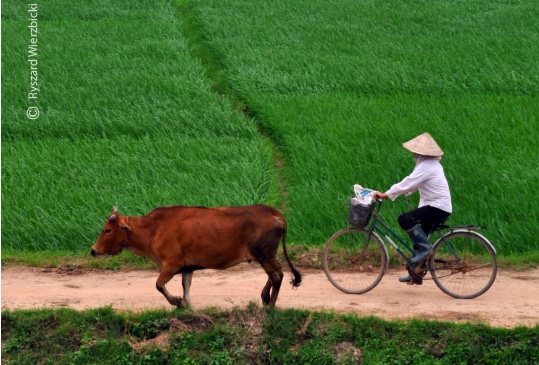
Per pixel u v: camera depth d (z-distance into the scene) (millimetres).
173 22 40188
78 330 13445
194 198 19781
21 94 28516
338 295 15141
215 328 13344
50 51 33969
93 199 19609
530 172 20906
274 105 27578
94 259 17109
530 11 43125
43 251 17719
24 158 22750
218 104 28047
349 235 17141
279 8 43812
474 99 28734
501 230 17594
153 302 14812
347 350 13023
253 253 13555
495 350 12883
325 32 38719
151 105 27516
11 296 15102
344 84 30531
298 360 12984
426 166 14484
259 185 21172
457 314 14000
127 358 13039
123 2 44156
